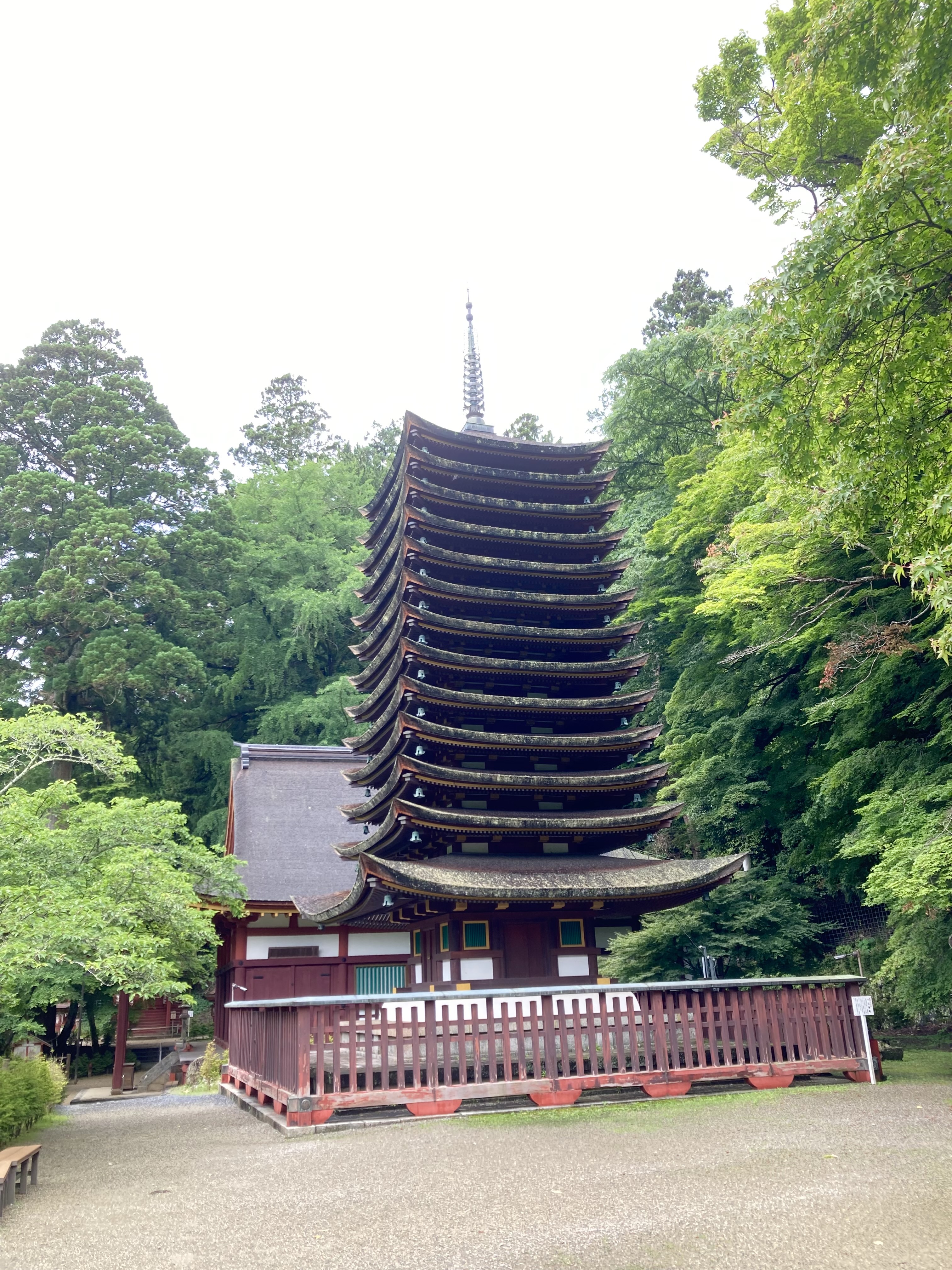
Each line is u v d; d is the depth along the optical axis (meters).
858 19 14.72
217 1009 35.62
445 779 19.84
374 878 18.28
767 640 24.52
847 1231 7.53
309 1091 14.41
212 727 53.47
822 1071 16.48
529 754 21.59
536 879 19.53
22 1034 25.67
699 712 30.39
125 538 47.88
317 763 38.97
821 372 12.64
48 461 54.41
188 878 20.20
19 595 48.44
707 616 29.34
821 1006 17.12
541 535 24.02
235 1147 13.71
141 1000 35.91
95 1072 36.06
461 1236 7.88
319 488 62.31
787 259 12.41
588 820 20.66
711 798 28.11
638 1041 16.19
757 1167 9.90
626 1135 12.16
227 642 52.16
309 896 31.34
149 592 47.59
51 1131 18.03
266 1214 9.16
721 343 13.65
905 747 19.59
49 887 16.05
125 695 48.81
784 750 26.66
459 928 19.33
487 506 24.16
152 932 18.48
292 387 81.00
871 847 17.66
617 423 44.22
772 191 22.66
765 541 21.81
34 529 49.00
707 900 24.42
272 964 30.91
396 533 24.81
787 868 26.23
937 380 13.30
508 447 25.39
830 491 14.41
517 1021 15.03
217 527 55.28
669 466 35.53
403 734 20.50
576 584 24.48
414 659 21.58
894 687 20.55
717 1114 13.47
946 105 11.65
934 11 12.09
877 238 11.88
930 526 12.38
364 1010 14.78
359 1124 14.01
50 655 47.31
